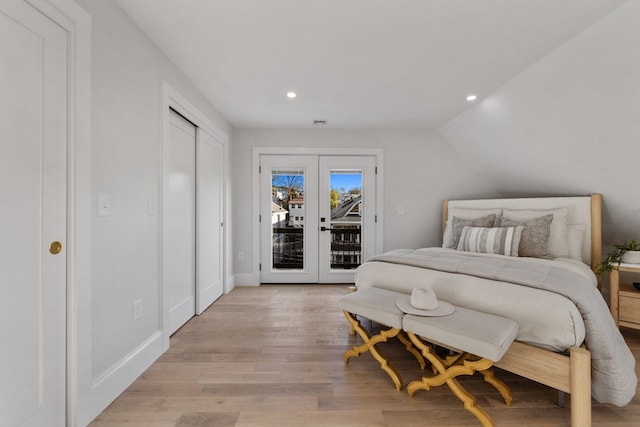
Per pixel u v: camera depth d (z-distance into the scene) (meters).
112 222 1.48
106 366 1.44
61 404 1.21
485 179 3.80
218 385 1.59
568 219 2.72
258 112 3.11
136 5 1.51
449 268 1.88
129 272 1.62
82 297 1.26
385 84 2.44
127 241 1.60
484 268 1.79
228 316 2.62
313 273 3.80
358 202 3.81
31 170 1.08
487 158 3.46
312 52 1.96
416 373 1.72
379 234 3.78
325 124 3.53
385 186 3.79
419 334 1.42
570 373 1.22
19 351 1.05
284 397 1.48
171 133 2.21
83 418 1.27
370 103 2.86
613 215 2.69
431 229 3.81
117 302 1.52
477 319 1.37
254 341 2.12
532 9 1.52
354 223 3.81
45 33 1.12
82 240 1.26
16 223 1.03
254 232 3.70
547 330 1.32
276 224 3.80
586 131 2.24
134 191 1.67
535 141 2.72
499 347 1.18
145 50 1.76
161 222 1.94
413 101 2.81
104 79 1.42
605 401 1.32
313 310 2.78
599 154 2.33
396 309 1.56
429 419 1.34
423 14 1.57
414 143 3.79
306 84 2.45
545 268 1.83
